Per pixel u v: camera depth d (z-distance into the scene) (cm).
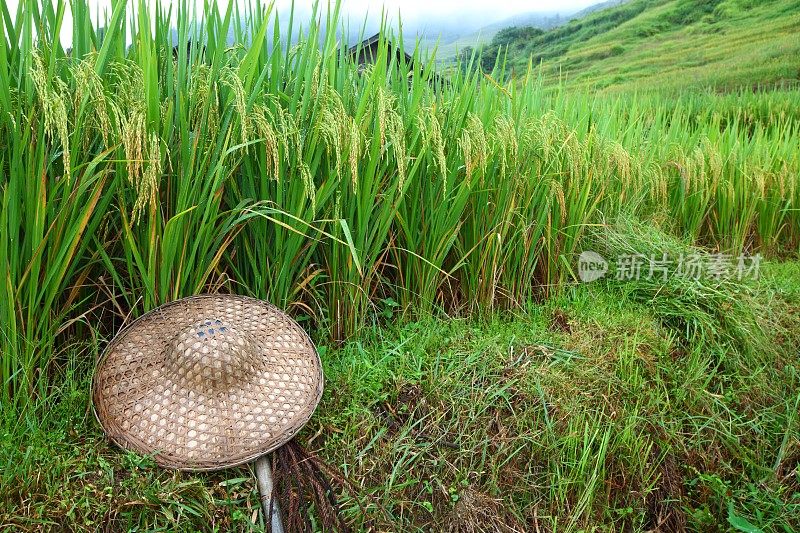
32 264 170
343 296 242
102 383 178
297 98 211
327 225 232
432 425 219
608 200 355
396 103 251
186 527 166
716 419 262
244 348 189
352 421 207
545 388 242
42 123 161
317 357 204
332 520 177
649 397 259
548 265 314
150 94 177
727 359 295
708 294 318
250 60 193
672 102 609
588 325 294
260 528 172
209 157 200
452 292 288
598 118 385
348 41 242
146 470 171
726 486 239
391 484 195
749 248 483
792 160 491
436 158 242
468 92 263
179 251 203
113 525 161
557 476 215
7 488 157
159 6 199
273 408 185
